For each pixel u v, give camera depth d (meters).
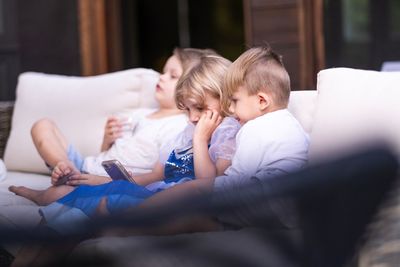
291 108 3.10
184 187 2.33
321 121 2.70
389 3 6.26
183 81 3.01
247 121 2.70
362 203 1.12
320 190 1.07
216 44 8.38
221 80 2.95
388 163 1.06
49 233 1.04
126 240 1.20
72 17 6.59
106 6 6.87
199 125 2.86
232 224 1.20
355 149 1.08
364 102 2.63
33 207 2.62
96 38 6.66
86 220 1.05
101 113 4.11
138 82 4.10
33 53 6.68
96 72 6.66
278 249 1.16
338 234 1.14
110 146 3.65
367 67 6.30
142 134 3.50
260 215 1.12
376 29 6.27
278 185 1.07
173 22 8.20
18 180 3.81
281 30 6.15
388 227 1.58
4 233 1.01
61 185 3.08
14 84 6.73
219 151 2.79
